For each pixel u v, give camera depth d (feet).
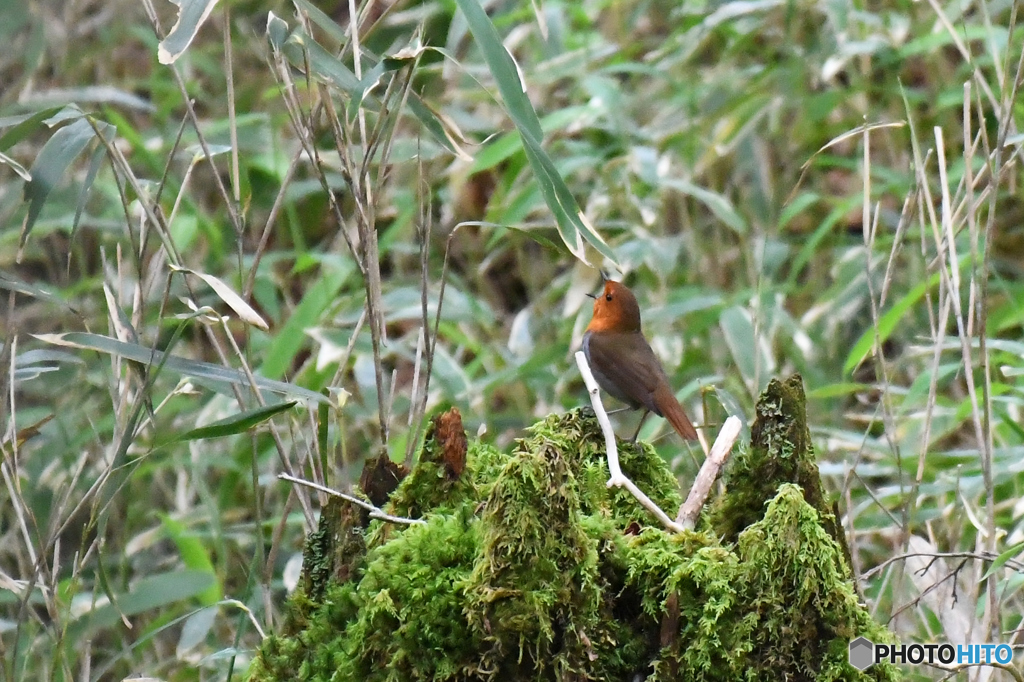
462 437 17.42
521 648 14.65
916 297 26.04
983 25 35.63
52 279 36.94
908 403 25.34
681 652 15.10
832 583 14.83
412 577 15.17
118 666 27.48
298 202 42.91
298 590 17.11
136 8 43.45
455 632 14.93
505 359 33.37
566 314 33.53
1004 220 38.68
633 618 15.67
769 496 17.25
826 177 44.47
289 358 28.30
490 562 14.80
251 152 39.04
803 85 38.73
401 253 41.32
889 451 26.21
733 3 36.04
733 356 29.37
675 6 43.16
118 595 22.81
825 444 29.25
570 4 40.52
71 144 20.06
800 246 41.57
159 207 21.71
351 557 16.63
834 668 14.64
